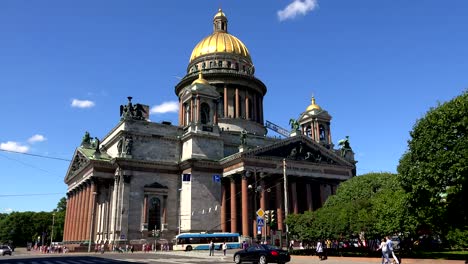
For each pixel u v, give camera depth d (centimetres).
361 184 6719
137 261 4712
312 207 9206
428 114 4519
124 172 8412
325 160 9644
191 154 8825
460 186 4019
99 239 8700
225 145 9662
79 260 5034
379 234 5225
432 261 4122
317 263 4453
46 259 5372
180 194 8894
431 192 4241
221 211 8756
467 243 4512
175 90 11744
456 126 4156
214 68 11425
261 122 11594
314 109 11138
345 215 5497
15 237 18400
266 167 8569
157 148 9006
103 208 8769
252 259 4247
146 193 8531
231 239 8012
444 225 4531
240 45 12156
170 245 8412
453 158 4050
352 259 4841
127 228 8125
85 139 10381
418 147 4416
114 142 9288
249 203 8650
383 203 5088
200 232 8369
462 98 4262
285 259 4162
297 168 9050
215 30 12700
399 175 4697
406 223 4641
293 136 9231
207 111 9588
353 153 10950
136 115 9125
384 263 3672
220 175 8969
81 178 9688
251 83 11412
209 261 4741
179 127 9500
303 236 6088
